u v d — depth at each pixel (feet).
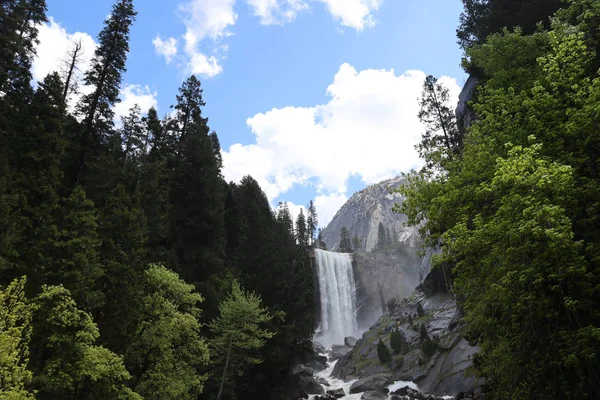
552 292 41.04
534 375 42.19
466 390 122.83
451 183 52.85
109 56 111.04
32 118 79.92
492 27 112.27
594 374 35.99
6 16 85.25
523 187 36.52
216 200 131.85
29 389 50.03
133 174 107.55
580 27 48.93
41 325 51.57
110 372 55.11
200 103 159.94
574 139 44.14
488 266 45.50
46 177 77.77
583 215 42.63
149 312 74.49
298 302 148.05
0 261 58.59
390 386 154.92
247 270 135.54
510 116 51.70
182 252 116.67
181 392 71.67
